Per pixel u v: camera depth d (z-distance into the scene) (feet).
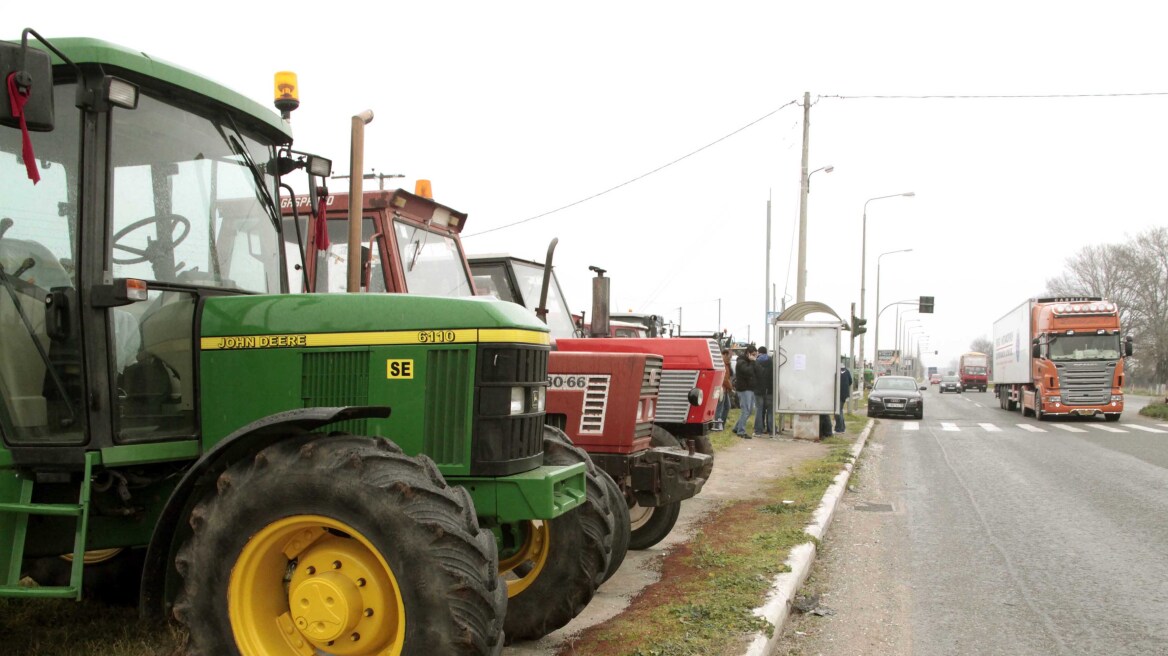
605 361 21.79
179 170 14.21
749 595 19.21
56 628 15.80
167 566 12.62
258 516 11.69
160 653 14.48
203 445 13.84
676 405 29.25
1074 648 17.62
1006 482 41.52
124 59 13.17
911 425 86.74
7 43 11.62
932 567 24.16
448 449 13.34
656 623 17.29
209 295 14.38
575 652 15.76
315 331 13.69
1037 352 95.86
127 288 12.61
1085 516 32.04
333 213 23.56
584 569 16.10
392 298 13.82
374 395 13.46
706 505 31.78
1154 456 53.78
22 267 13.16
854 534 28.58
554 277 32.19
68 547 13.51
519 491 13.32
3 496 12.96
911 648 17.57
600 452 21.91
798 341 60.03
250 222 15.44
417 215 24.63
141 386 13.39
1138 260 221.66
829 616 19.62
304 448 11.76
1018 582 22.59
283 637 12.14
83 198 12.89
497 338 13.37
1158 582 22.61
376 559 11.67
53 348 12.98
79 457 12.78
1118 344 90.17
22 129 11.67
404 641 11.18
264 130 16.16
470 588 11.15
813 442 58.39
